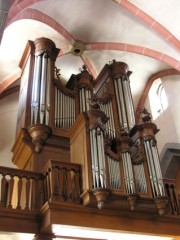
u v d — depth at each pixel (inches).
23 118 434.9
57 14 542.6
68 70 644.1
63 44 594.6
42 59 486.0
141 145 383.6
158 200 343.9
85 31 584.4
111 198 325.7
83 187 328.2
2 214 316.2
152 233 346.6
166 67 626.5
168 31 530.0
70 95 481.4
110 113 466.3
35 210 329.1
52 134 414.6
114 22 561.9
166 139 590.2
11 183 335.6
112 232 337.1
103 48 606.9
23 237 345.1
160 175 360.2
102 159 332.5
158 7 512.7
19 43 561.3
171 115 591.5
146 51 585.0
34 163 392.8
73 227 314.8
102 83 544.4
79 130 372.2
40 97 437.1
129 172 342.6
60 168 335.0
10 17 436.5
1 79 602.2
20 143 410.6
